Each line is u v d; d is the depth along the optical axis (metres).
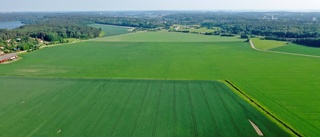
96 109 67.69
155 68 114.50
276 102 72.69
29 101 73.38
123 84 88.12
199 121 60.66
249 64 120.25
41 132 56.25
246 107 68.56
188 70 110.56
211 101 72.75
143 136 54.19
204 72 106.94
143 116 63.38
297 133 55.41
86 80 93.25
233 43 184.12
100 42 198.62
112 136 54.28
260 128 57.62
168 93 79.19
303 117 63.00
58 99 74.81
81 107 69.00
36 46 170.50
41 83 89.94
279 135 54.81
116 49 166.62
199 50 159.75
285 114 64.81
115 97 76.06
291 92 80.94
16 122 60.94
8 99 75.00
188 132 55.75
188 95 77.44
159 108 67.94
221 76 100.38
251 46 169.38
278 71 106.88
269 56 137.75
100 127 58.12
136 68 114.69
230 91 81.12
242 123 59.81
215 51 155.25
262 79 95.75
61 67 116.75
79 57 140.25
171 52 154.38
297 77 97.69
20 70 110.56
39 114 65.06
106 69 112.81
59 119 62.19
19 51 156.00
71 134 55.34
